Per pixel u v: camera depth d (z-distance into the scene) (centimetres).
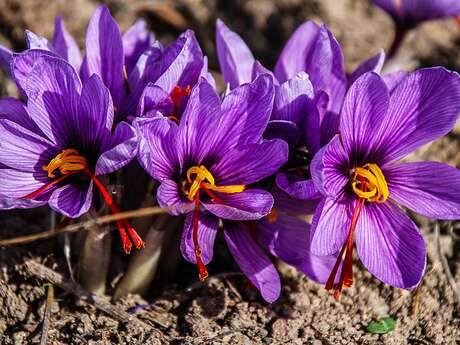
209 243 42
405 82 42
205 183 42
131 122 43
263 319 47
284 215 44
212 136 42
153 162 41
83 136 42
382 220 43
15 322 46
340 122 42
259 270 43
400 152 43
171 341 45
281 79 46
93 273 46
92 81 41
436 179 43
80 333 45
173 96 43
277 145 41
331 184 41
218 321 46
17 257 47
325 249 41
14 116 43
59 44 46
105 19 44
